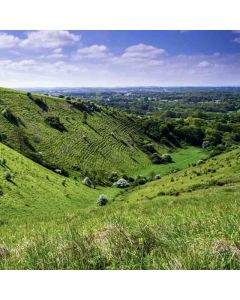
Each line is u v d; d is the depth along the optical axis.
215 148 182.88
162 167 170.12
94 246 7.31
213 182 69.50
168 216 10.93
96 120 185.62
